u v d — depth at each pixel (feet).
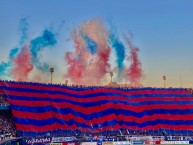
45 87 388.78
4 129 316.19
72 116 373.20
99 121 380.78
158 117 404.36
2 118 337.31
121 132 372.79
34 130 333.83
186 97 436.76
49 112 362.33
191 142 344.49
